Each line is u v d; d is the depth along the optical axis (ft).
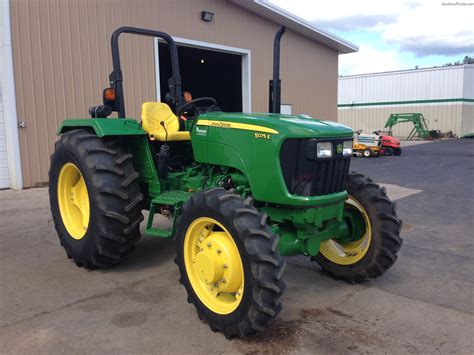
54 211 14.53
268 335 9.59
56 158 14.15
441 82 98.58
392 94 105.70
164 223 18.08
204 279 9.70
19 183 26.45
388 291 12.09
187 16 35.27
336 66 55.72
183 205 10.37
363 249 12.39
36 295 11.54
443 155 55.16
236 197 9.62
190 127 13.05
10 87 25.54
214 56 50.57
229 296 9.84
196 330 9.78
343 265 12.66
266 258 8.71
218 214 9.45
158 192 13.35
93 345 9.11
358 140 54.85
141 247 15.61
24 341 9.22
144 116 13.55
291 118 11.28
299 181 10.30
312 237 10.98
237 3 39.17
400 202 24.11
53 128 27.71
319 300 11.47
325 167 10.55
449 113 98.48
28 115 26.50
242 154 10.78
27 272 13.17
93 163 12.51
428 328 9.98
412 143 81.66
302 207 10.26
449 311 10.85
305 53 50.08
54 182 14.40
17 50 25.71
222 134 11.24
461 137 97.50
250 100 42.39
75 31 28.35
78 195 14.39
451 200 24.62
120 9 30.68
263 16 42.60
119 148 13.24
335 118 56.59
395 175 35.76
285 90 47.73
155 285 12.27
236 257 9.34
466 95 97.66
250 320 8.83
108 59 30.25
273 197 10.28
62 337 9.41
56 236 16.87
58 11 27.43
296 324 10.12
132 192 12.71
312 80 51.75
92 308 10.80
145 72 32.63
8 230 17.65
